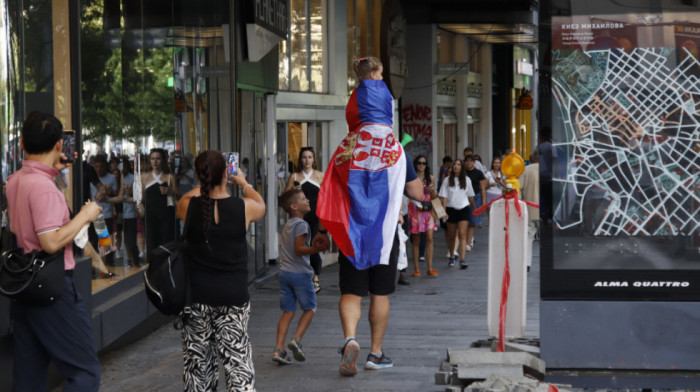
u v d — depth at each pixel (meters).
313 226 22.39
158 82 16.25
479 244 32.03
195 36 18.61
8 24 10.20
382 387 11.48
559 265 10.15
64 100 11.63
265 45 22.83
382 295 12.41
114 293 13.44
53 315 8.27
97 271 12.86
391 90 33.09
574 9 10.05
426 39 43.19
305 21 28.20
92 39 13.17
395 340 14.78
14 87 10.30
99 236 9.02
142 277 14.88
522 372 9.87
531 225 23.88
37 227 8.12
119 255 13.92
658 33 9.95
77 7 11.81
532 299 19.41
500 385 9.35
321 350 14.04
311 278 12.88
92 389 8.43
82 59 12.73
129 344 14.54
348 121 12.11
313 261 19.98
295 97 27.09
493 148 61.12
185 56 17.92
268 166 24.92
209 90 19.58
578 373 10.15
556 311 10.16
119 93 14.26
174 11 17.28
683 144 9.95
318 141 29.30
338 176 11.98
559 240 10.14
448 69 43.47
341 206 11.88
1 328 8.91
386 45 32.12
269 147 24.89
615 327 10.09
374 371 12.43
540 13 10.11
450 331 15.59
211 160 8.86
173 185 16.97
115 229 13.77
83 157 12.58
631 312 10.06
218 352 9.01
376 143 11.82
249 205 9.05
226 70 20.89
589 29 10.04
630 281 10.06
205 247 8.79
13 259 8.13
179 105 17.41
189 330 8.99
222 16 20.56
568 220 10.13
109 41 13.91
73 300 8.38
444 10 41.00
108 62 13.84
